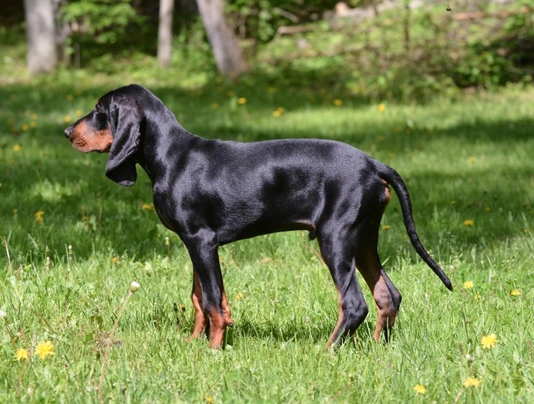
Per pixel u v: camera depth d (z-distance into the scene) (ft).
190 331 21.44
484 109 62.39
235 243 29.40
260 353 18.88
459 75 71.72
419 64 71.36
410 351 18.88
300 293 23.68
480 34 75.15
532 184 38.70
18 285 23.00
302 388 16.61
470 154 46.91
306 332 20.94
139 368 17.99
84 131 20.77
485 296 22.79
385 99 68.54
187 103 67.87
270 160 19.72
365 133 53.93
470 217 33.06
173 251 28.35
